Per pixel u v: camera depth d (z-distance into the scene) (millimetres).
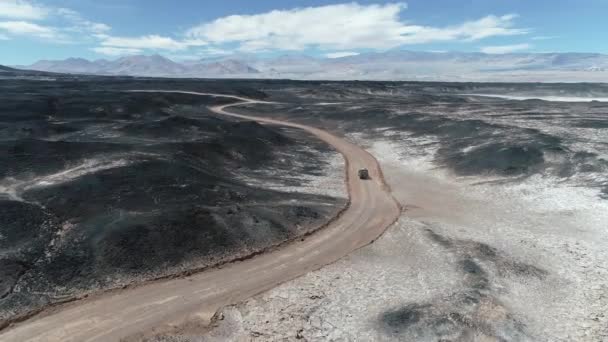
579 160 50156
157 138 63000
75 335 22641
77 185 36781
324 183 49656
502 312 24250
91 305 25000
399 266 30219
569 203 41406
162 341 22422
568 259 31203
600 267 29969
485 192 46375
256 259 30969
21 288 25172
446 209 42062
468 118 85438
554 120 80562
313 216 37781
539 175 49000
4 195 35312
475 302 25078
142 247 29328
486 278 27906
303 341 22641
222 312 24719
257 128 70688
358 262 30766
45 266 26969
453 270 29125
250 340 22719
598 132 65812
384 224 37875
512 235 35469
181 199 37125
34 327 23094
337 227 36875
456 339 22281
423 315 23906
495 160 53656
